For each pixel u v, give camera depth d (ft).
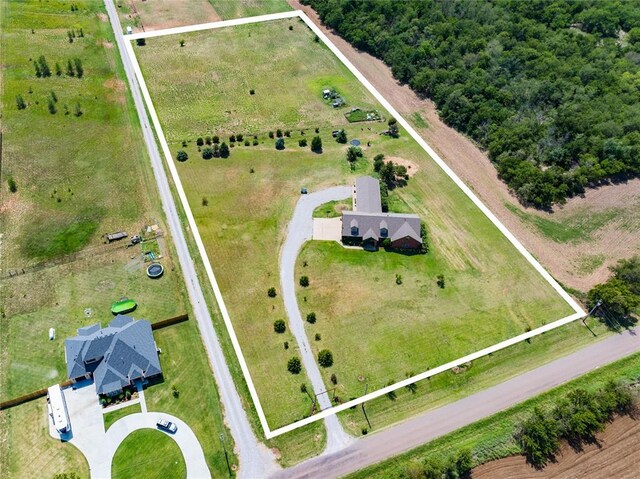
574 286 283.38
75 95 381.81
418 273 283.38
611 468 214.48
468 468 206.08
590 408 223.30
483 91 395.34
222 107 391.65
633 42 472.03
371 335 252.83
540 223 319.47
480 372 242.37
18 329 244.01
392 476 205.05
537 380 241.14
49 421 214.69
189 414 220.43
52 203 303.68
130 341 229.04
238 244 290.15
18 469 200.85
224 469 205.77
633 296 264.52
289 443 214.48
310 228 302.66
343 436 217.77
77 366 223.10
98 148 342.44
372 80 436.76
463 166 357.20
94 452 206.69
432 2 483.10
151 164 335.47
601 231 317.01
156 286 266.77
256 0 530.68
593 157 348.79
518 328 261.03
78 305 255.09
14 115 357.20
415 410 228.22
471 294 275.18
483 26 461.78
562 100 391.24
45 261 273.95
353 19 483.10
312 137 371.35
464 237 305.94
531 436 216.13
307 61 451.53
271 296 265.34
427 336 254.68
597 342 257.96
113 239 286.87
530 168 338.34
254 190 323.78
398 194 330.54
